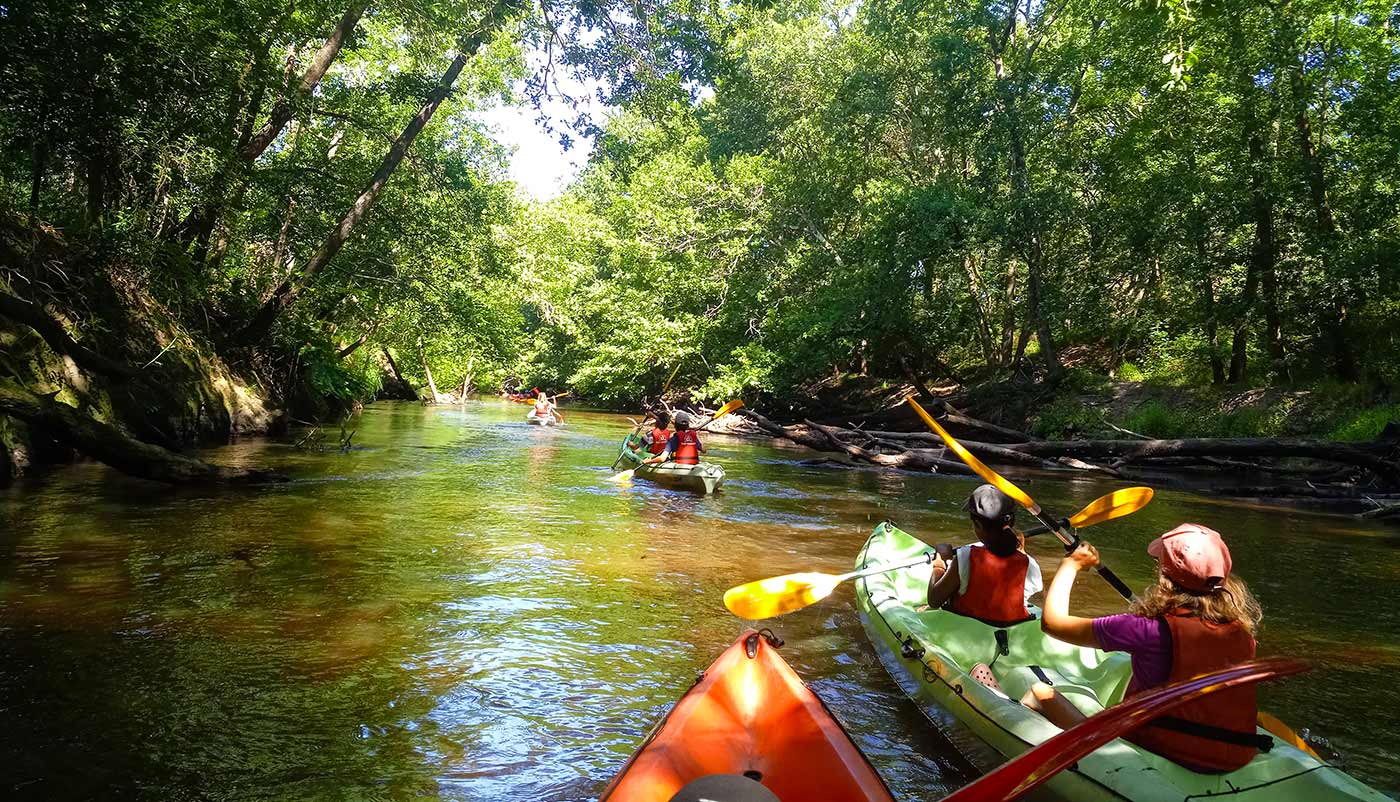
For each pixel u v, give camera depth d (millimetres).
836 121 24891
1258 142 17703
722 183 30734
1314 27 16453
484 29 16328
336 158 18031
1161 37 17188
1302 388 17625
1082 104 21297
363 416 25938
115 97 10648
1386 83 15828
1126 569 7660
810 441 20344
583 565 6930
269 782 3271
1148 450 15203
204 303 16547
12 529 7242
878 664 4805
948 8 23188
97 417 10969
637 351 30406
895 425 23438
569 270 31625
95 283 12773
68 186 12961
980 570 4211
